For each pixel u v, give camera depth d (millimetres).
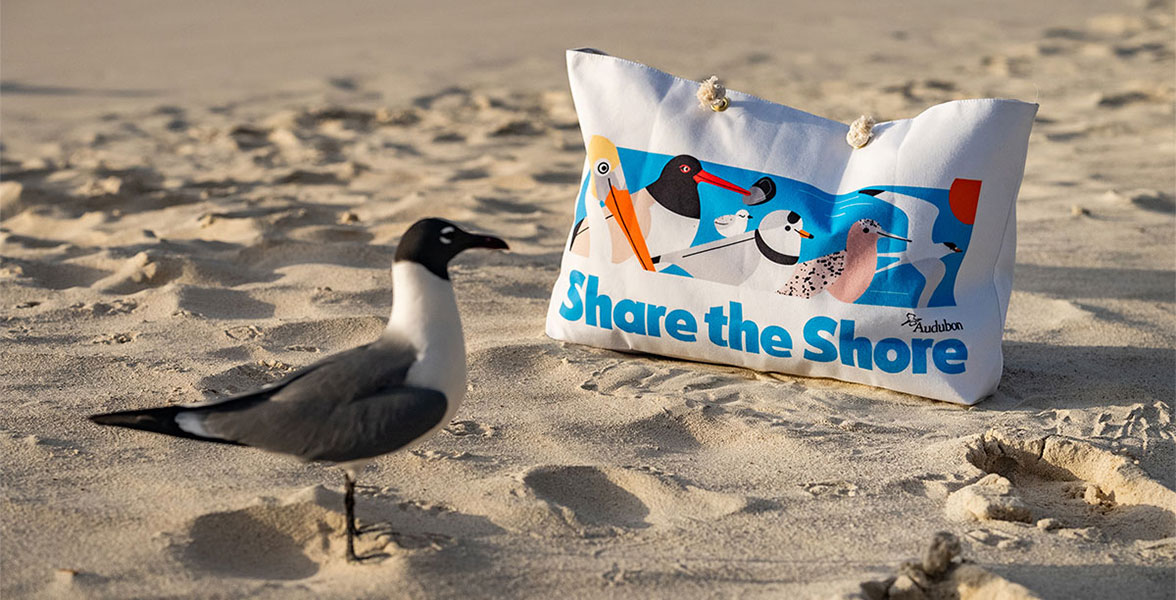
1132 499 2217
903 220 2424
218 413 2002
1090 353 2613
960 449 2291
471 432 2314
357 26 8422
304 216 3385
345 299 2777
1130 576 2029
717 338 2494
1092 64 6121
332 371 2020
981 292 2439
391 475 2201
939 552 1978
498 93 5816
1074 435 2346
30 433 2252
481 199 3584
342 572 2012
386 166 4145
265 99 5750
